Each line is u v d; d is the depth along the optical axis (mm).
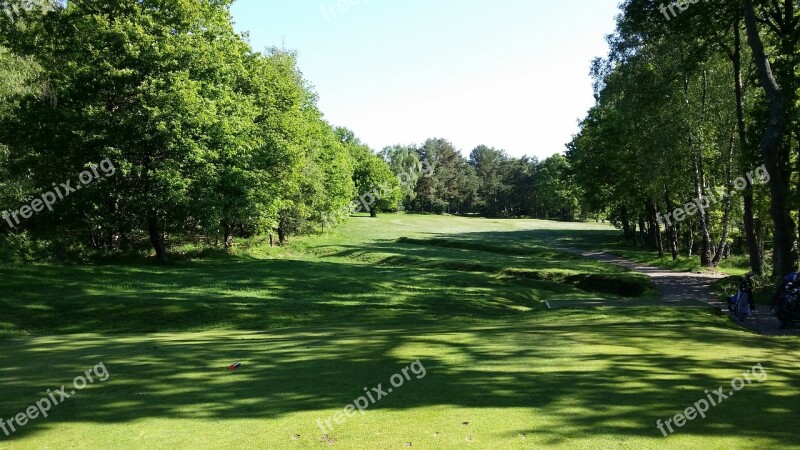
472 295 24250
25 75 23344
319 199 49281
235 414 6094
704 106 30844
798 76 20078
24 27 27062
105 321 16125
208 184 28344
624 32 31766
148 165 27625
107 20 26844
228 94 32094
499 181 137750
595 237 69562
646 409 5980
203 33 30406
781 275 19188
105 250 30688
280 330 14391
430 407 6203
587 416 5750
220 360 9312
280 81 40250
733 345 10500
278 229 49750
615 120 42688
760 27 25594
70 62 25859
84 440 5344
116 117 25766
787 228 19250
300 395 6836
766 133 19078
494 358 9000
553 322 15352
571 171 60031
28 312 16219
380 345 10531
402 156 123125
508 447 4898
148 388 7363
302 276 27641
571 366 8305
